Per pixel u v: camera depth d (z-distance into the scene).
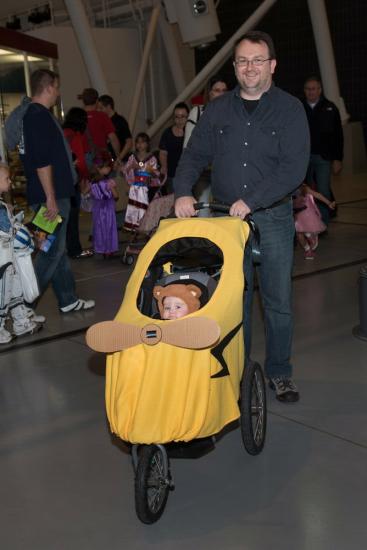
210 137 3.83
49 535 2.94
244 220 3.57
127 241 9.38
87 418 4.04
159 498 3.00
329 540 2.79
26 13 17.47
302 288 6.46
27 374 4.75
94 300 6.46
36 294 5.31
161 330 2.81
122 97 16.27
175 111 7.99
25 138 5.43
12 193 10.15
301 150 3.61
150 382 2.81
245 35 3.53
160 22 15.52
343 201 11.78
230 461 3.47
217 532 2.90
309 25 16.73
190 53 17.59
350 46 16.28
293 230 3.91
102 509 3.12
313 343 5.04
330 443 3.59
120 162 9.20
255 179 3.74
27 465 3.54
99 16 17.06
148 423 2.78
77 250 8.50
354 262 7.36
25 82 10.38
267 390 4.25
